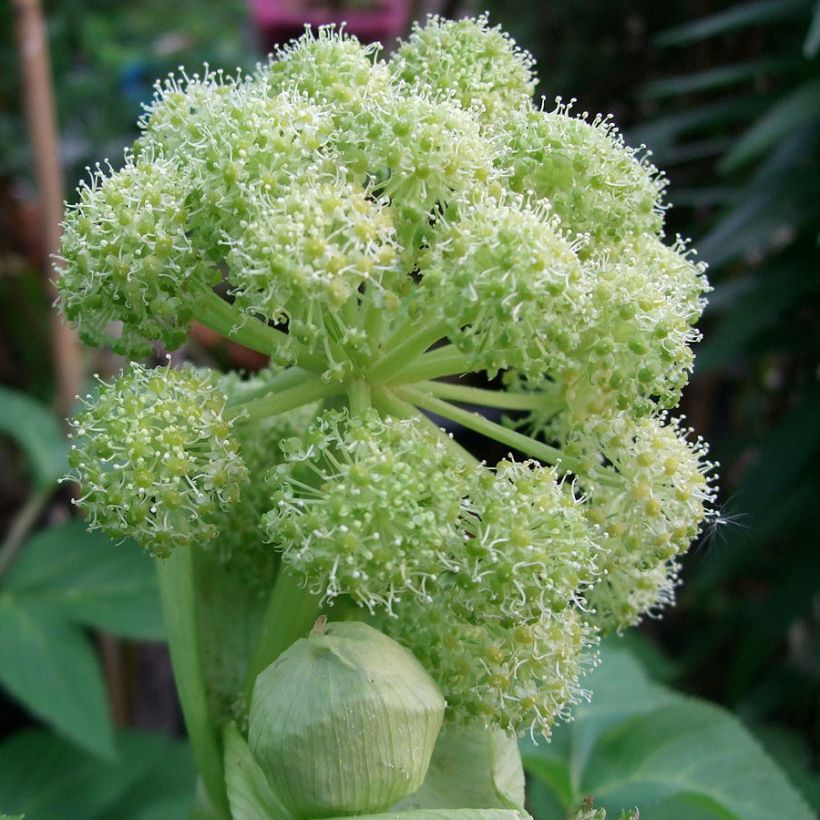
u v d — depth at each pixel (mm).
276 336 336
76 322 342
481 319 312
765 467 618
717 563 642
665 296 341
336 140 326
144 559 528
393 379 343
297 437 343
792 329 663
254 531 371
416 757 317
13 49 931
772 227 601
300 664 317
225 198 319
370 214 315
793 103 553
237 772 348
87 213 331
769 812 427
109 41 1196
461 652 332
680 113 774
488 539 312
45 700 483
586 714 456
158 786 536
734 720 447
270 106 326
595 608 375
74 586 517
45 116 660
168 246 319
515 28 911
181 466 314
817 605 712
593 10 858
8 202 802
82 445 330
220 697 382
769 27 748
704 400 813
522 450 346
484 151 325
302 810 318
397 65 371
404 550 302
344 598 347
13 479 810
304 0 1059
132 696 696
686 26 796
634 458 342
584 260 349
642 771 438
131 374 327
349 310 329
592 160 338
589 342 330
